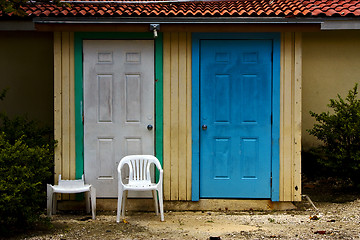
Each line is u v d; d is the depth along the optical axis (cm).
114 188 659
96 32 650
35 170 556
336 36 858
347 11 791
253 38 652
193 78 655
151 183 644
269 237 527
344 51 859
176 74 655
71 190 615
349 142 717
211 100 657
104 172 659
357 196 718
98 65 654
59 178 644
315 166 843
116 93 657
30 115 847
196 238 529
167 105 657
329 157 736
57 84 654
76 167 657
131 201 659
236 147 660
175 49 654
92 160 658
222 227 575
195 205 662
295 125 653
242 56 655
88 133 657
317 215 629
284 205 661
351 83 860
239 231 554
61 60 654
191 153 658
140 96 657
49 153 655
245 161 659
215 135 659
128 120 658
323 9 805
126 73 655
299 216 627
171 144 657
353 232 539
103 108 656
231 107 657
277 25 634
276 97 654
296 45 651
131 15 635
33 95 848
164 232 555
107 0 800
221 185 661
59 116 656
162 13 635
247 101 657
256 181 660
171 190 659
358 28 791
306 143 860
